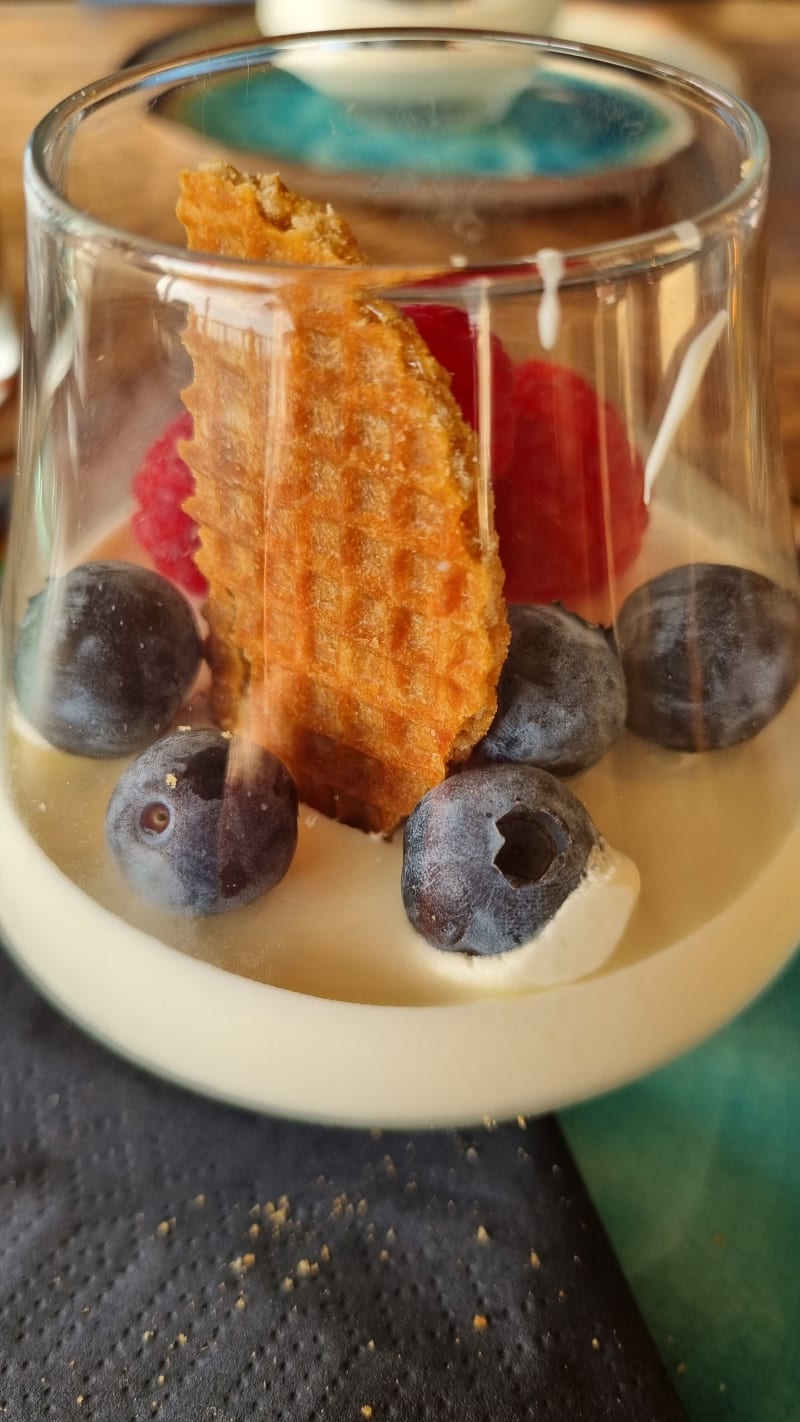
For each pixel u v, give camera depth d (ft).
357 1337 0.35
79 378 0.38
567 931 0.36
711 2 1.12
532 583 0.37
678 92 0.45
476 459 0.32
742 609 0.39
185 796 0.36
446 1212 0.39
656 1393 0.34
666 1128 0.41
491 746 0.36
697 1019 0.41
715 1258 0.38
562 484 0.35
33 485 0.43
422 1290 0.37
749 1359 0.36
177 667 0.39
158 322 0.35
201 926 0.38
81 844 0.39
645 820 0.39
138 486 0.39
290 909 0.38
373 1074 0.38
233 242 0.36
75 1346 0.35
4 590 0.48
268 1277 0.37
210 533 0.37
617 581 0.38
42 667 0.39
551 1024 0.38
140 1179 0.40
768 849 0.41
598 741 0.37
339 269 0.31
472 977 0.37
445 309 0.31
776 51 1.03
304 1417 0.34
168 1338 0.35
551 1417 0.34
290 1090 0.39
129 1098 0.42
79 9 1.16
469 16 0.81
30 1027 0.44
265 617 0.36
